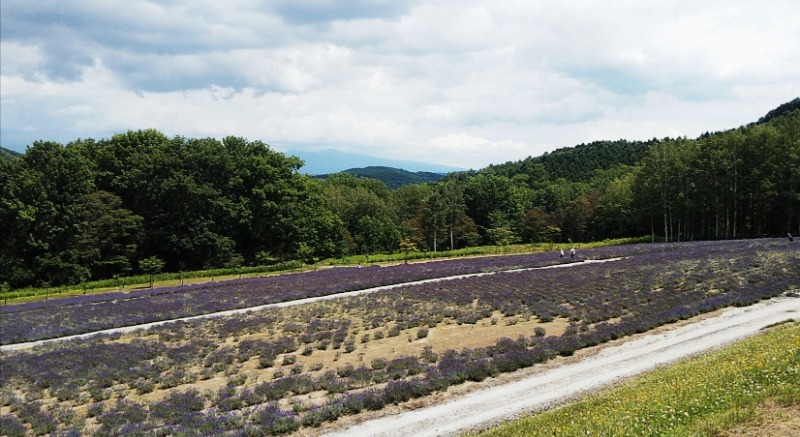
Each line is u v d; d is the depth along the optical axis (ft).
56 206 236.43
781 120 339.98
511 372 74.13
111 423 64.54
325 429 59.98
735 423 33.27
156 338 112.37
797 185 264.72
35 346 110.63
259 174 299.38
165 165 268.41
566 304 115.85
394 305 128.47
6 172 236.63
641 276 138.21
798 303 95.71
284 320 121.19
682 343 78.64
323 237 329.31
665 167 305.73
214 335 110.83
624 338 85.81
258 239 302.04
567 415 46.88
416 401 66.18
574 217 395.55
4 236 230.48
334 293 159.84
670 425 34.88
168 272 261.44
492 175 458.50
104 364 92.38
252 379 80.07
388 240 363.76
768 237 255.50
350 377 76.13
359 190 441.68
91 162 271.28
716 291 111.96
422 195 481.87
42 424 65.16
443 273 184.65
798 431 30.37
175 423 63.77
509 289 138.92
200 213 272.31
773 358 44.65
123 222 252.01
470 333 97.04
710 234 314.55
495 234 364.79
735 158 285.64
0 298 193.06
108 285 214.90
